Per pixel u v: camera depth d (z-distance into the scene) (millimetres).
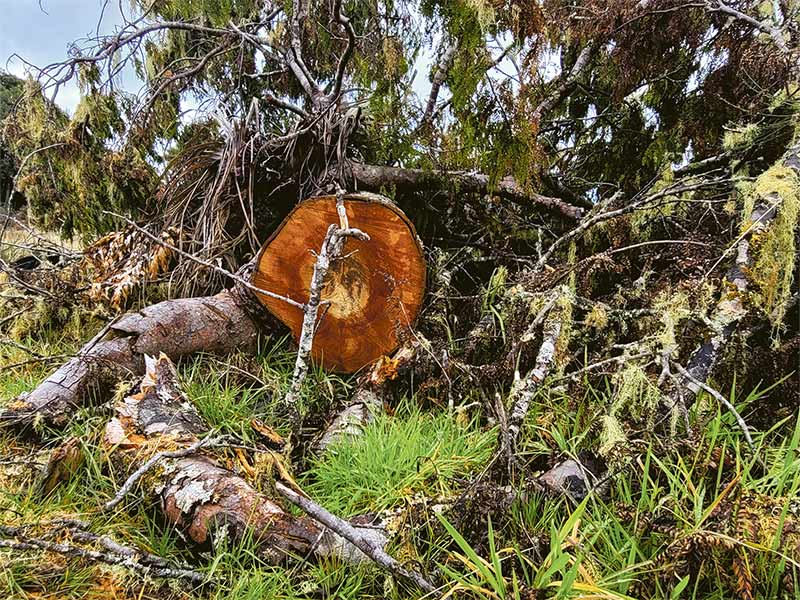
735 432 1520
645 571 1128
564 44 2904
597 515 1298
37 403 1703
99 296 2457
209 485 1353
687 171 2641
